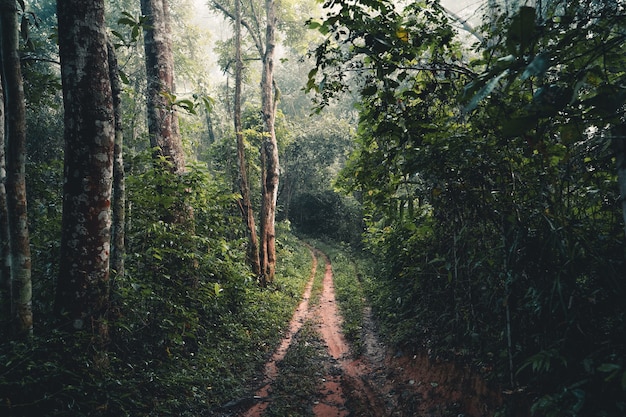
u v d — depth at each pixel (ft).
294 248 72.90
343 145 88.69
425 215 19.30
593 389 9.63
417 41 10.93
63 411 11.91
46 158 44.24
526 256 11.61
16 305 13.88
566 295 10.61
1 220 16.05
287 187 95.35
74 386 12.68
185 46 66.33
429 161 12.21
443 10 12.34
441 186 13.39
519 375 12.99
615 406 9.17
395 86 11.03
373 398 18.76
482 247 15.25
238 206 42.42
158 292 20.67
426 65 11.19
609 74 8.50
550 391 11.32
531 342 12.73
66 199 14.80
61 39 14.49
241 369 21.79
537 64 4.87
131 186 22.90
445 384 16.65
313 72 11.39
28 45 17.83
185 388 17.28
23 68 22.13
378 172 15.49
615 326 10.14
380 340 26.35
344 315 33.83
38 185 24.09
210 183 29.84
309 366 23.02
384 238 29.19
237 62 39.83
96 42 14.65
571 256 9.90
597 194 11.10
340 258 68.49
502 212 12.57
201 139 88.07
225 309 27.78
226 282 28.32
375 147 18.60
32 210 23.17
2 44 13.57
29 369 11.89
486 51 9.92
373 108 12.58
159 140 26.61
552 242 10.51
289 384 20.53
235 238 43.68
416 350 21.01
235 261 31.83
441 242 19.39
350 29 10.43
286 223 67.56
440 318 20.44
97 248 15.06
